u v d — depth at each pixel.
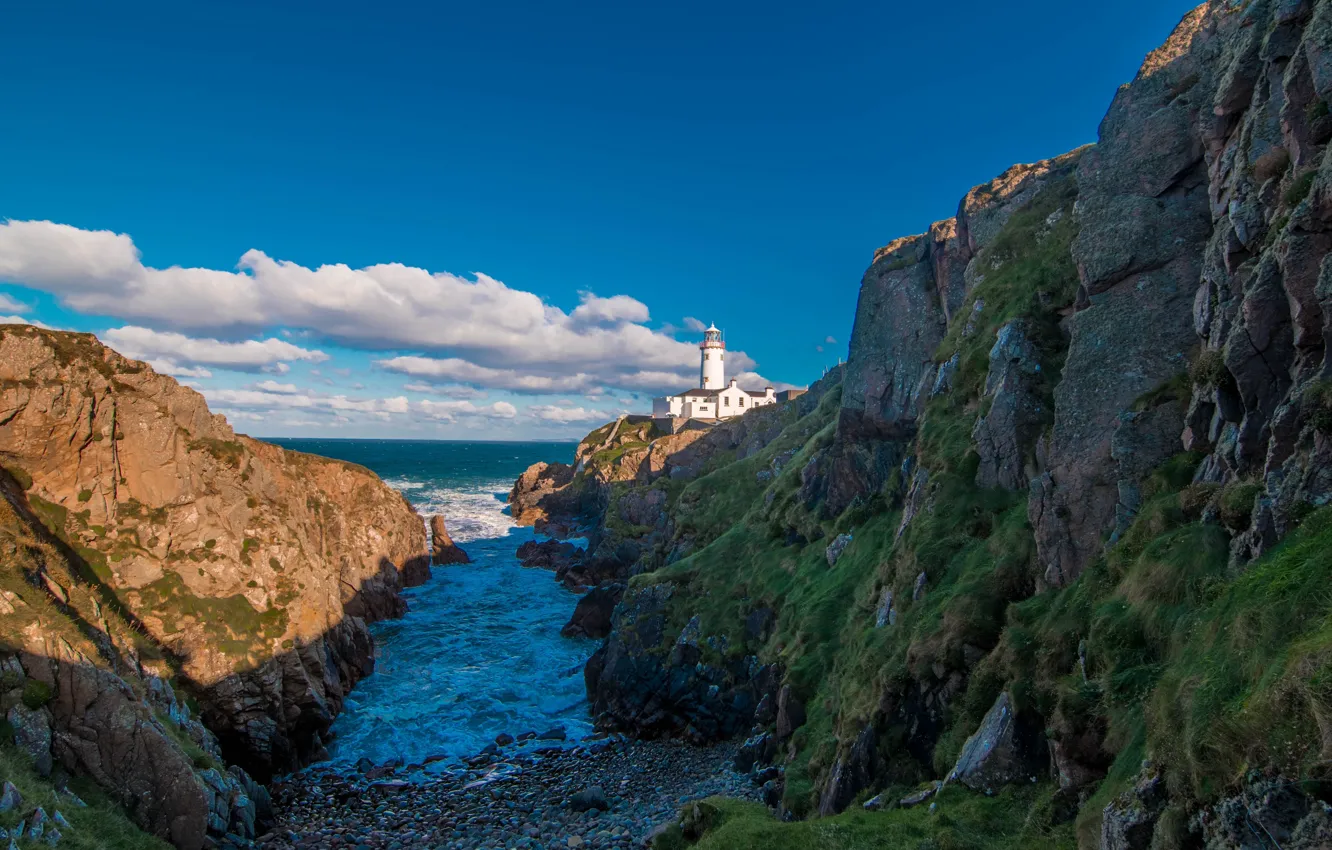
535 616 65.62
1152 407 19.81
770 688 34.16
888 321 44.81
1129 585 15.65
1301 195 14.56
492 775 34.78
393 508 75.00
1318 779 8.09
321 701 38.66
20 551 28.72
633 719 40.50
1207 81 23.19
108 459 37.06
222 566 38.50
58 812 20.42
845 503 42.94
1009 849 14.27
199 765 26.59
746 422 99.50
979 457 27.55
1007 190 40.28
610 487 106.69
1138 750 12.64
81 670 24.31
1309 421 12.21
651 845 22.02
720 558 48.53
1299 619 10.10
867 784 21.22
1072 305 27.33
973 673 19.38
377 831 28.45
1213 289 18.53
